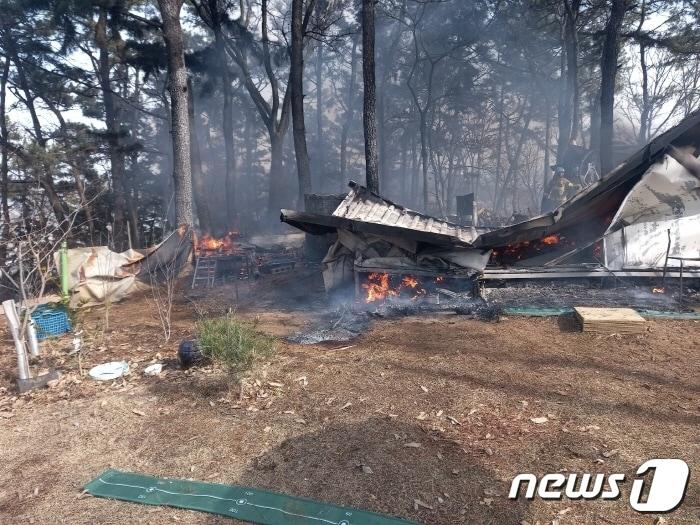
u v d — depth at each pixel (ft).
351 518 10.04
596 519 9.66
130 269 40.09
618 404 14.35
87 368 20.77
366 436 13.35
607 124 53.57
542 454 11.97
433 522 9.84
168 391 17.35
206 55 79.92
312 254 48.01
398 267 28.84
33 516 10.98
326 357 20.13
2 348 25.50
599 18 87.92
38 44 70.44
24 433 15.07
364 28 44.24
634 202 27.20
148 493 11.51
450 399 15.33
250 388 17.01
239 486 11.50
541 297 26.91
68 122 84.99
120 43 75.25
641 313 23.58
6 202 69.56
